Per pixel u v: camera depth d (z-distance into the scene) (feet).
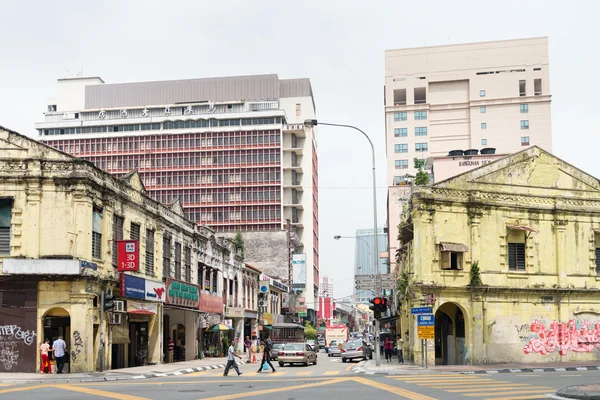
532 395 61.26
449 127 369.91
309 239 386.52
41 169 100.22
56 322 101.86
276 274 311.88
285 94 399.85
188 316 156.97
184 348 153.69
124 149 361.71
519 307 129.49
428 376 91.09
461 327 130.62
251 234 317.63
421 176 183.32
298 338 208.64
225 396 61.36
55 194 100.27
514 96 365.81
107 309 99.86
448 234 126.52
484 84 369.30
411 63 376.89
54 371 97.60
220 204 357.41
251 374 101.76
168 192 359.05
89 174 101.04
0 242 99.30
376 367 116.67
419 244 124.26
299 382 79.10
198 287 153.99
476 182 129.39
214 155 361.30
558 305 132.46
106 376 89.92
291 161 376.48
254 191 357.20
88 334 99.30
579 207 135.74
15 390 69.10
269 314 244.01
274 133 361.92
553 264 133.28
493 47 371.35
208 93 386.73
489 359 125.90
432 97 374.22
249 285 225.97
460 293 126.11
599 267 137.08
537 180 134.21
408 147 369.50
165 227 137.39
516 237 131.95
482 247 128.36
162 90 388.16
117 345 114.93
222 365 129.80
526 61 367.66
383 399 58.49
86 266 99.19
